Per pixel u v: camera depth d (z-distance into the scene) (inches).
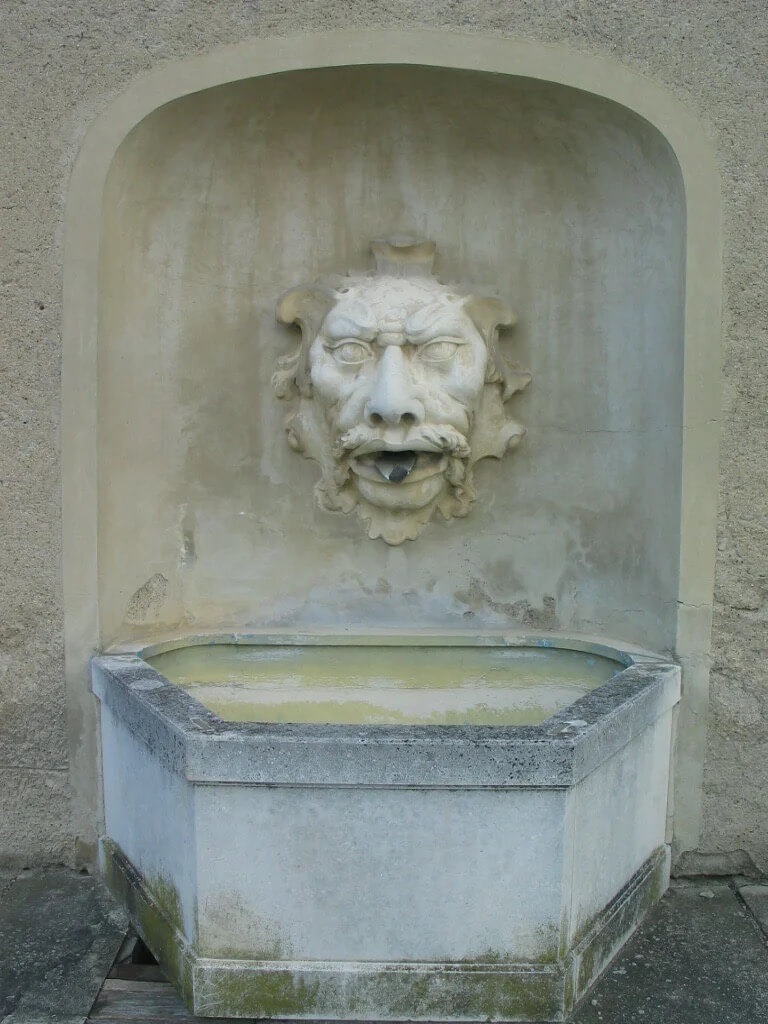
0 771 101.9
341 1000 75.9
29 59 96.5
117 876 95.0
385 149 109.3
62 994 81.1
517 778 72.8
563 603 114.4
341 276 112.2
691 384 96.6
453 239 112.9
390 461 107.8
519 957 75.6
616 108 96.4
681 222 97.3
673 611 99.4
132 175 102.0
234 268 113.0
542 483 114.6
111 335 102.7
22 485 99.3
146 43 96.5
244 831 75.1
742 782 99.2
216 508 115.0
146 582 109.8
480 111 103.8
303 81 98.4
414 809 74.2
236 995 76.3
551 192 109.9
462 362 105.9
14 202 97.2
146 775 85.7
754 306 95.3
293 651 112.7
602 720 78.8
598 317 110.3
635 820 89.9
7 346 98.1
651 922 91.7
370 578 116.6
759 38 94.1
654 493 104.1
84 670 100.5
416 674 112.9
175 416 112.5
